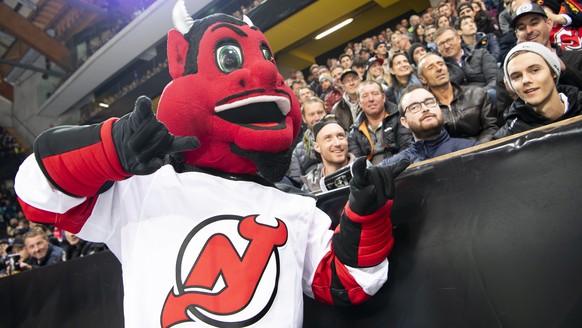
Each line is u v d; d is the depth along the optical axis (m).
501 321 0.83
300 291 0.96
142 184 0.96
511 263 0.83
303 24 7.54
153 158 0.74
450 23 4.14
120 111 10.68
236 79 0.94
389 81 3.56
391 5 7.49
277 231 0.94
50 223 0.89
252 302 0.86
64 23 12.00
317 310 1.09
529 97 1.37
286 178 2.41
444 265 0.91
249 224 0.92
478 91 2.02
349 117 2.97
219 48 0.98
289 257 0.94
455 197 0.92
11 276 2.12
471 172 0.91
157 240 0.90
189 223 0.90
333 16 7.34
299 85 4.49
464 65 2.74
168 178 0.94
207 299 0.85
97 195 0.93
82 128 0.82
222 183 0.96
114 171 0.78
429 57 2.10
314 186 2.13
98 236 0.96
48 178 0.81
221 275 0.86
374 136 2.41
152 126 0.72
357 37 8.23
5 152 13.97
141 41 9.79
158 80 9.37
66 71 12.58
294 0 7.04
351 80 3.03
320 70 4.89
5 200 12.65
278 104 0.99
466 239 0.89
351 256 0.94
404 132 2.29
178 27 1.04
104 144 0.77
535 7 1.96
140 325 0.86
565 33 2.23
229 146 0.97
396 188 1.01
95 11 10.63
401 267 0.97
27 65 12.62
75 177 0.80
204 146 0.97
